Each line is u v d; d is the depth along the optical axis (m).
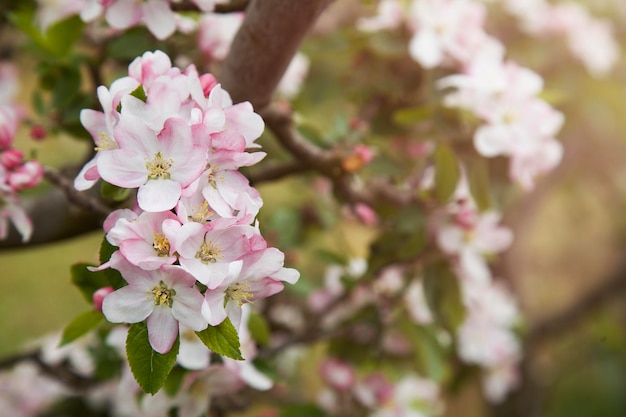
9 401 1.16
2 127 0.76
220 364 0.80
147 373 0.63
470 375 1.24
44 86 0.88
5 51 1.14
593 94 1.29
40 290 2.86
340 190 0.89
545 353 2.30
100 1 0.75
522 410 1.74
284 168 0.88
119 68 0.94
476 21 0.94
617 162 1.66
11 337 2.61
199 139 0.63
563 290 2.40
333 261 1.03
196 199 0.64
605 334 2.03
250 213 0.63
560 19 1.22
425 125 0.94
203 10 0.76
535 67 1.20
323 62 1.37
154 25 0.76
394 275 1.03
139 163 0.63
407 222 0.91
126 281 0.64
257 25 0.73
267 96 0.76
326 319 1.07
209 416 0.83
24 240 0.78
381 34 0.97
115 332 0.83
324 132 1.01
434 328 1.01
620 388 2.25
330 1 0.73
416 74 0.99
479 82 0.88
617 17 1.46
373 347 1.05
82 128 0.87
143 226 0.63
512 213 1.69
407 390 1.06
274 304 1.21
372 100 1.00
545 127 0.88
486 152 0.87
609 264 2.27
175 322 0.63
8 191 0.76
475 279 0.96
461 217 0.92
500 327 1.20
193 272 0.62
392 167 0.93
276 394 1.14
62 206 0.82
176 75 0.66
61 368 1.01
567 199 2.16
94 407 1.09
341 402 1.06
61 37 0.86
